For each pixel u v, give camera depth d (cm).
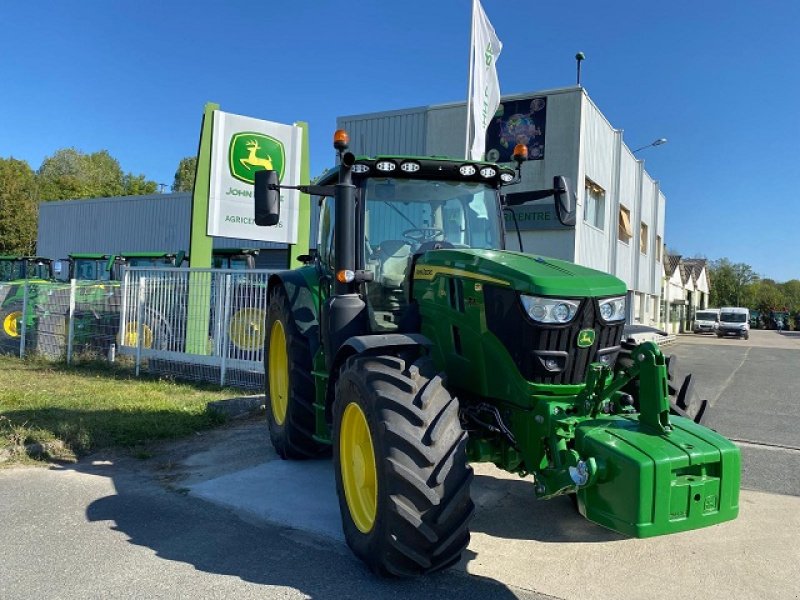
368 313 422
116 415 676
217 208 1011
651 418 304
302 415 518
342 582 333
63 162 6712
